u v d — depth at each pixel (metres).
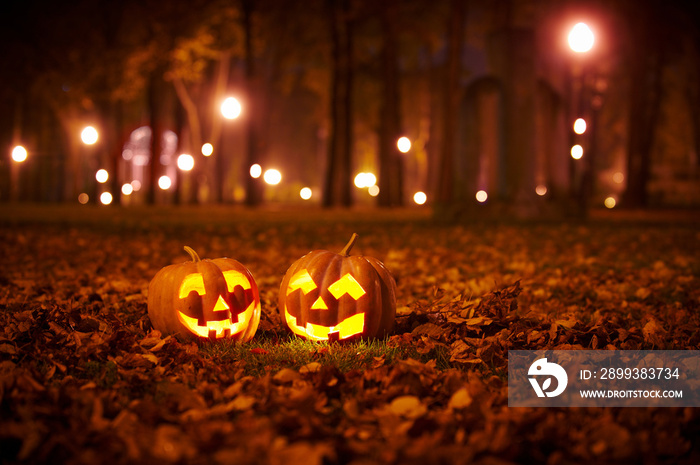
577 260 8.95
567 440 2.49
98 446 2.39
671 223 18.16
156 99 35.81
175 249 10.60
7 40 29.39
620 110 43.72
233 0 31.34
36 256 9.18
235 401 2.82
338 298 4.05
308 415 2.62
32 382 2.93
